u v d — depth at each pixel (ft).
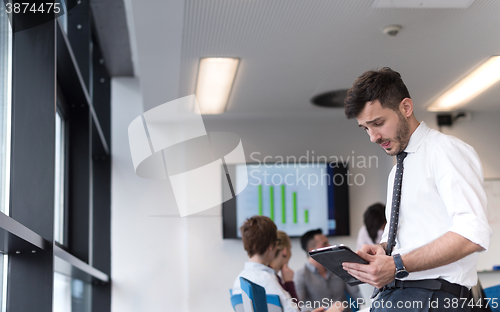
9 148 7.08
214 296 17.40
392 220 5.22
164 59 12.92
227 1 10.05
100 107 18.37
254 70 14.01
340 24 11.34
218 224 17.75
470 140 18.45
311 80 14.94
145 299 17.53
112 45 15.94
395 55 13.25
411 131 5.19
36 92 7.26
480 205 4.62
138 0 9.88
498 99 17.15
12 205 6.97
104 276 16.46
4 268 6.66
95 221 17.76
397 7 10.55
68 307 12.79
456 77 14.97
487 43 12.60
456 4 10.50
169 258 17.84
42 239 6.69
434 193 4.93
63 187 12.48
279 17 10.86
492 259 17.54
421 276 4.90
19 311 6.67
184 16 10.64
